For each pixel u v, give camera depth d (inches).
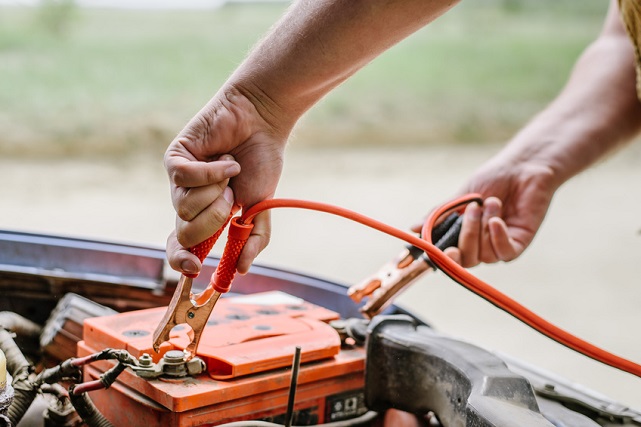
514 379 31.3
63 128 406.9
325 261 233.9
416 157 409.1
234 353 33.2
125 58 567.2
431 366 33.9
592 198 342.6
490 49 681.6
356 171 371.9
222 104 29.8
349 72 30.8
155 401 31.4
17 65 518.0
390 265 40.3
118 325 35.6
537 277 234.5
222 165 28.4
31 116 420.8
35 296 47.4
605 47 50.7
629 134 48.8
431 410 34.2
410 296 210.8
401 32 29.7
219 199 28.8
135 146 394.3
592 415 35.9
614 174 387.9
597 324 196.2
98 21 682.2
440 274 231.8
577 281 231.3
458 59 647.8
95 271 49.2
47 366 40.9
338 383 35.9
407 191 336.8
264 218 31.3
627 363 32.6
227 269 30.5
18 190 305.4
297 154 402.6
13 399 32.9
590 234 287.6
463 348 33.9
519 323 194.5
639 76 41.4
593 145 46.8
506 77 600.4
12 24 619.2
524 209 44.9
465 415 31.2
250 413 32.7
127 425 32.9
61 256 49.1
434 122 486.6
